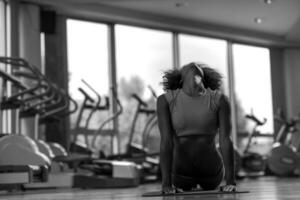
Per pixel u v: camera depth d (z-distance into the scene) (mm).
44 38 8875
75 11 9164
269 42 11883
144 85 10211
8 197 3711
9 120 7309
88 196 3555
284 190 3684
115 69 9891
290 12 10211
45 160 4914
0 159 4777
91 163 6871
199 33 11039
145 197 2867
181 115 3150
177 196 2787
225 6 9773
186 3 9508
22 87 5336
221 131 3150
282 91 12312
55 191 5285
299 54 12445
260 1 9523
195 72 3162
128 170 6734
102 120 9586
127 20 9875
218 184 3414
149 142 10125
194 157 3229
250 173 10500
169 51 10641
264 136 11914
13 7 8195
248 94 11766
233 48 11617
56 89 5953
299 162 10578
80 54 9500
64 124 8969
